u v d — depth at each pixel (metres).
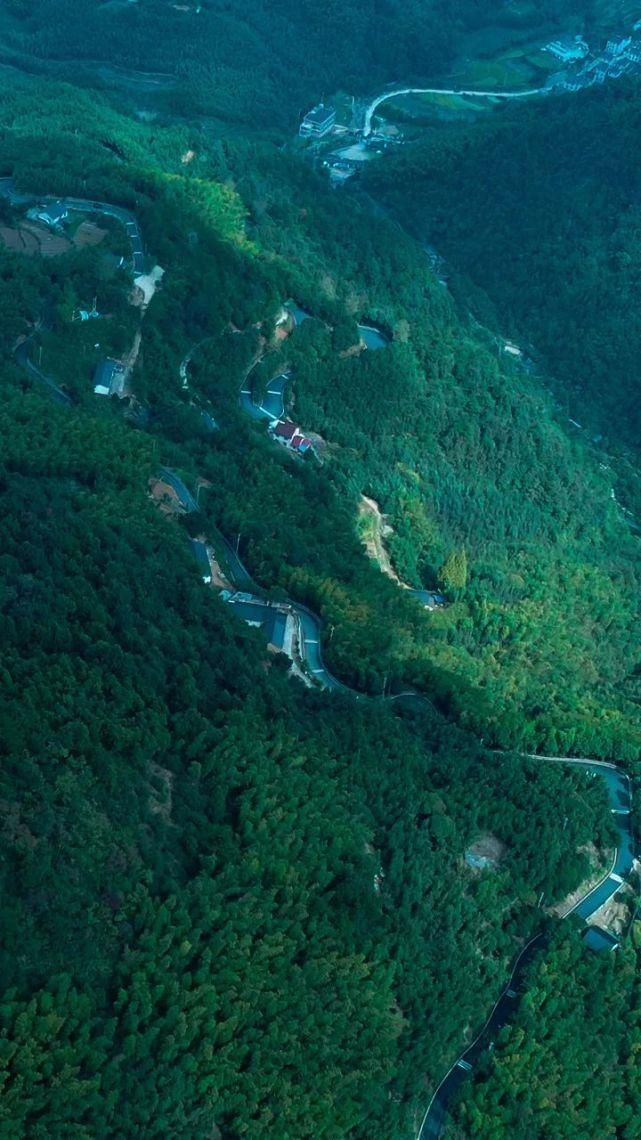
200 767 159.75
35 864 135.25
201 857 149.25
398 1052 150.00
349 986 148.88
